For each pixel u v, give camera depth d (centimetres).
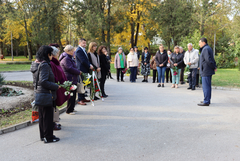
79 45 665
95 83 695
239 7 2219
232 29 2402
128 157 334
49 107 389
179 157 332
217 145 374
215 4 2530
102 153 350
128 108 642
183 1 2703
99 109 637
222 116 549
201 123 495
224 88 992
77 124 503
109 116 562
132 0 2522
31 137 430
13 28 3944
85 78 592
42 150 366
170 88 1020
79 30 3312
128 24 2758
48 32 3341
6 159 336
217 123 494
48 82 364
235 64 2652
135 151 355
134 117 549
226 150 354
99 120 530
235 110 606
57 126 469
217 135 421
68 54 574
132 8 2695
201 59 658
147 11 2698
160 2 2761
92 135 432
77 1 2861
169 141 394
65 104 684
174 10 2742
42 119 398
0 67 2448
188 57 963
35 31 3600
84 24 2908
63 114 593
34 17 3450
